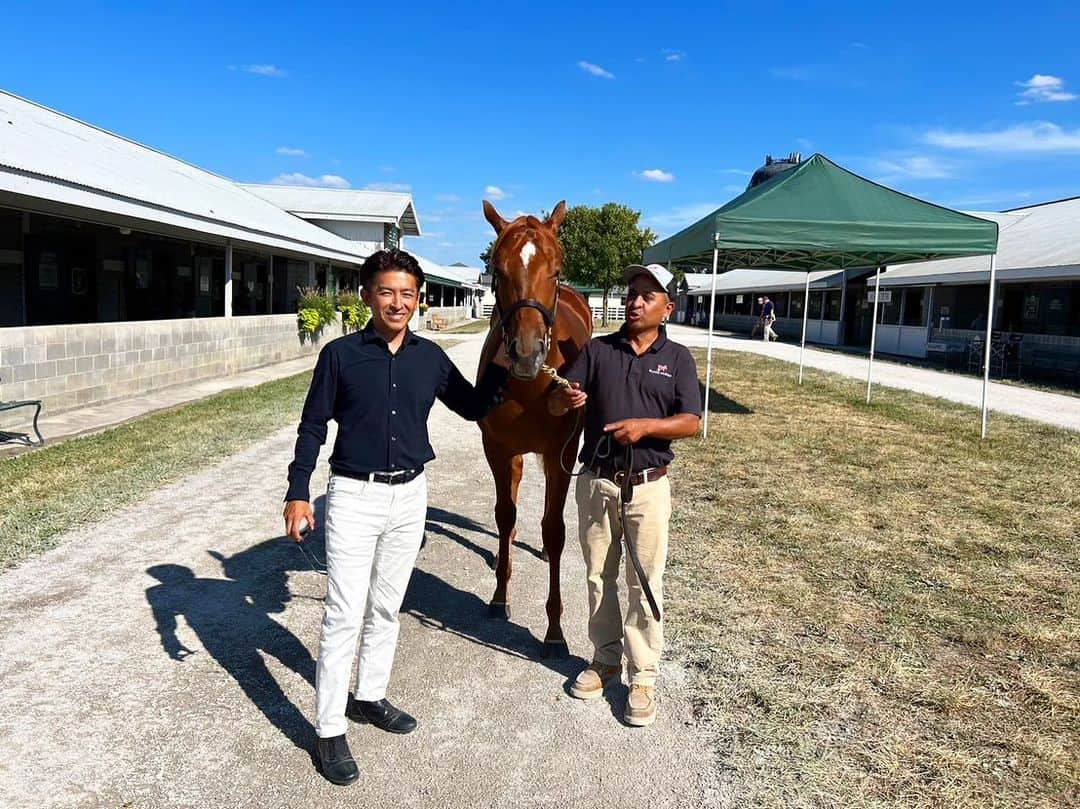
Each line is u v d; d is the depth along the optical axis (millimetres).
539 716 2975
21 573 4184
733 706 3057
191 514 5332
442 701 3068
